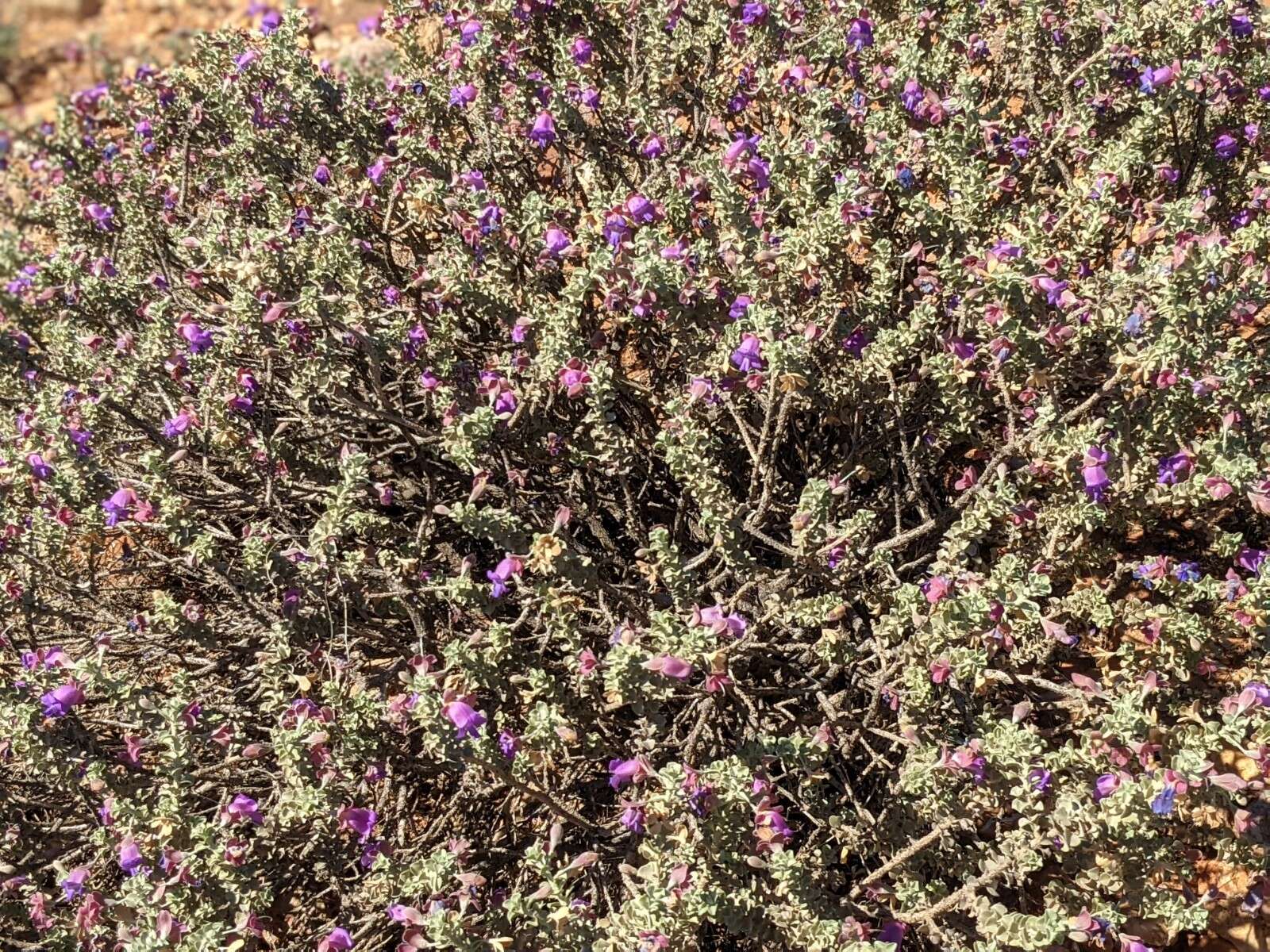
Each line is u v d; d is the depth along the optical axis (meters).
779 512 3.20
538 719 2.21
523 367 2.98
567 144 3.91
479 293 3.12
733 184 3.10
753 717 2.62
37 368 3.24
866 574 3.03
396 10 4.81
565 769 2.76
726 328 2.70
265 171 4.52
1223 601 2.80
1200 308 2.47
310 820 2.46
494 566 3.55
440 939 2.01
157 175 5.11
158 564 3.44
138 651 3.13
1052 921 1.99
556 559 2.36
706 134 3.92
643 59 4.21
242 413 3.27
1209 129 3.68
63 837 2.93
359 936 2.56
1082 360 3.05
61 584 3.26
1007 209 3.25
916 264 3.42
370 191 3.78
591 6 4.19
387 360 3.48
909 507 3.37
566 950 2.08
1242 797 2.20
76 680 2.61
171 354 3.46
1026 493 2.86
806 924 2.07
